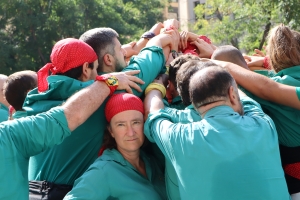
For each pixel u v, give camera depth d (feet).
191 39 11.23
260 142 6.69
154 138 7.31
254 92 8.55
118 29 57.52
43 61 55.16
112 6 61.67
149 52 9.23
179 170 6.77
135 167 7.93
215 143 6.63
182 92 7.68
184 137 6.79
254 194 6.43
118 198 7.53
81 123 7.56
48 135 7.23
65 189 8.23
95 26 57.26
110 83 8.01
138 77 8.64
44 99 8.45
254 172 6.51
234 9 45.73
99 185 7.36
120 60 9.18
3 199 6.88
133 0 70.44
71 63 8.38
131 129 7.66
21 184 7.11
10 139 7.04
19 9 52.01
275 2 38.52
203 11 53.42
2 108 12.34
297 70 8.79
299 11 35.32
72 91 8.30
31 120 7.26
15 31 54.39
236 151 6.57
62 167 8.38
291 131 8.48
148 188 7.66
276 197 6.52
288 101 8.27
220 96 6.95
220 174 6.49
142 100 8.76
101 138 8.46
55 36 54.49
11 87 9.41
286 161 8.56
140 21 68.74
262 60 11.17
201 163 6.59
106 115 7.90
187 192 6.69
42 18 52.90
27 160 7.38
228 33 47.42
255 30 43.62
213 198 6.48
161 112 7.52
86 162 8.39
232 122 6.75
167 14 90.74
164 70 9.60
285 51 8.80
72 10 53.67
